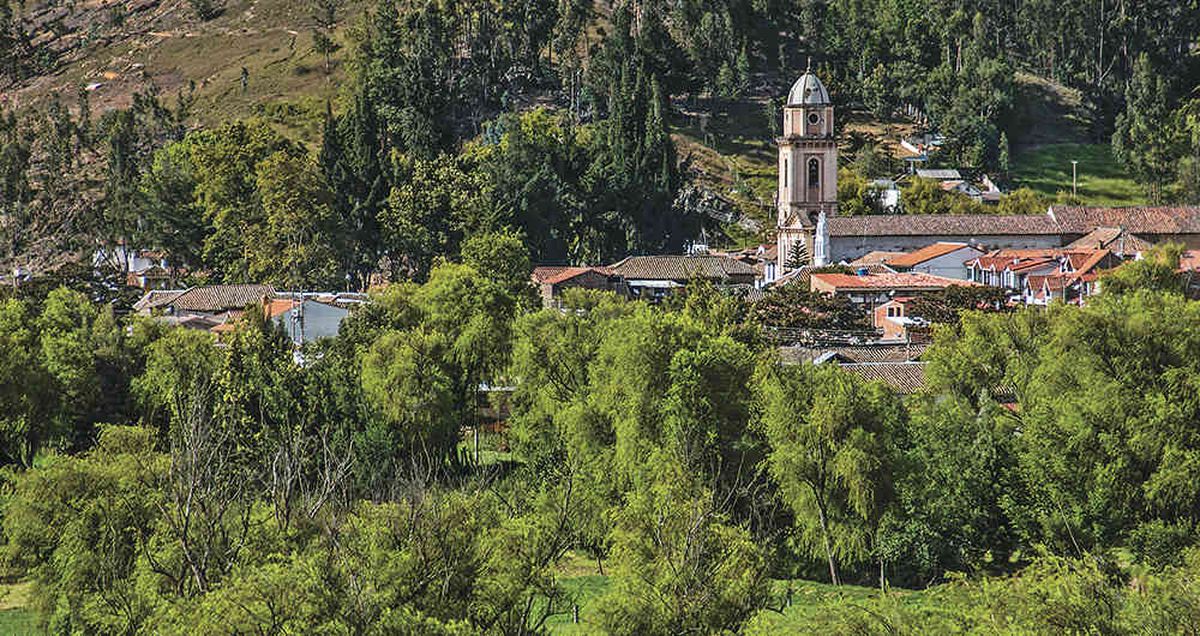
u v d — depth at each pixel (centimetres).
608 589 10731
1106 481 12938
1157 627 8356
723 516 10525
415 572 8912
